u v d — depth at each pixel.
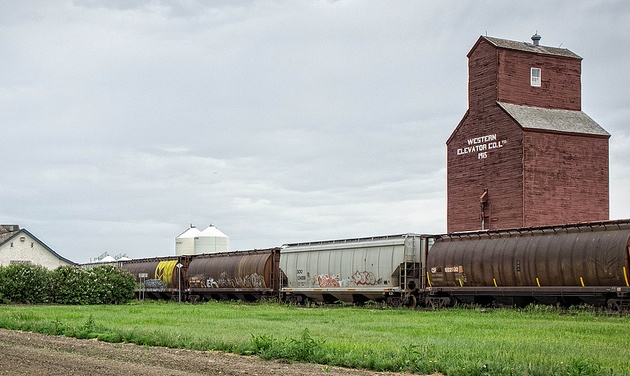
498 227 53.09
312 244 52.59
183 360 16.98
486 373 14.41
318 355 17.12
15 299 54.50
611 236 32.91
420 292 43.91
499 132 53.59
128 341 21.98
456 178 57.22
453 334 23.44
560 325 26.86
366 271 46.47
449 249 41.88
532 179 51.62
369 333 23.89
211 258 63.22
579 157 53.44
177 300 65.94
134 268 73.50
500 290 38.31
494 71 54.44
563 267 34.56
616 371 14.41
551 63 56.31
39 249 78.31
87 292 54.66
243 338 21.31
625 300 32.44
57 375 14.66
